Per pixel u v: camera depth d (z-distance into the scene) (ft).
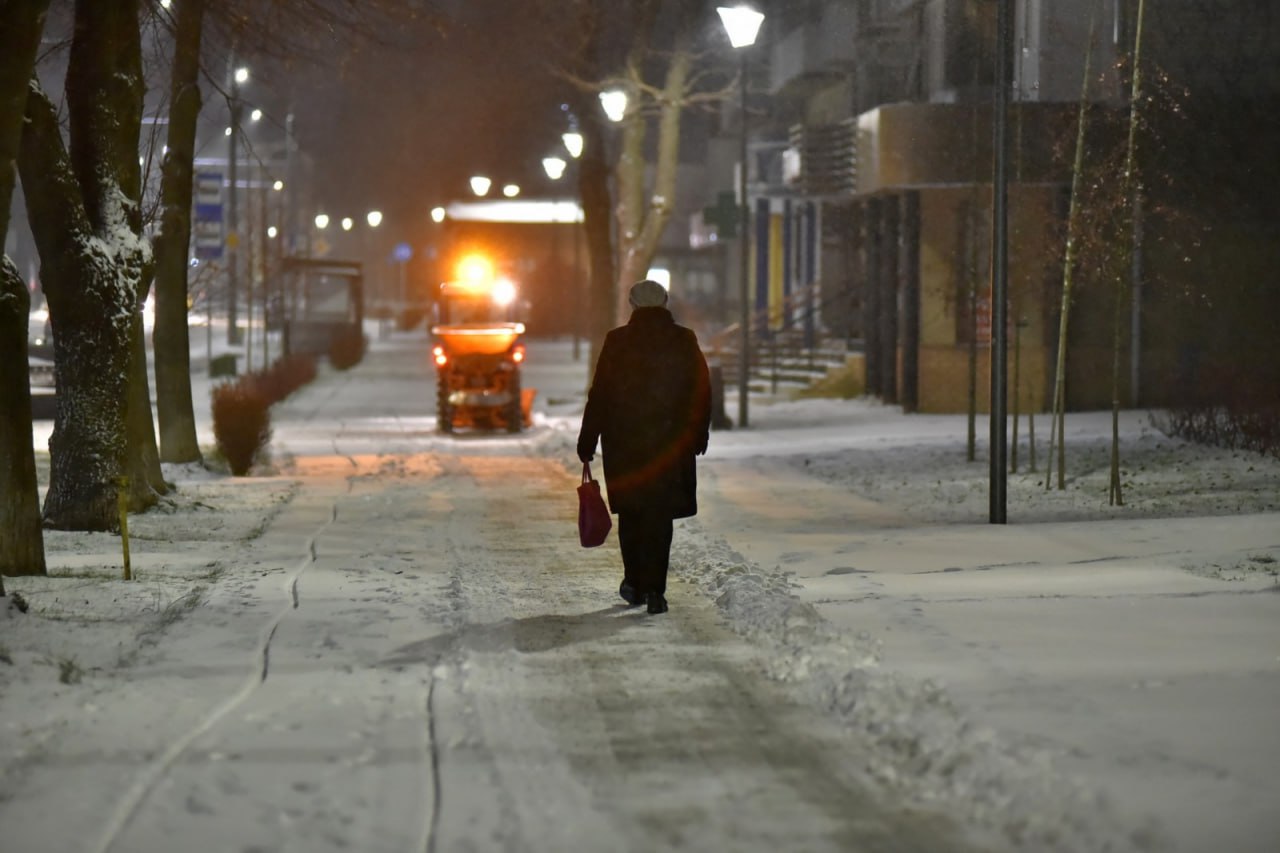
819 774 54.85
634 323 90.58
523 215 606.55
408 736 60.34
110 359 135.74
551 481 184.14
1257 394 191.62
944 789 52.49
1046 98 239.91
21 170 131.03
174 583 101.24
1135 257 214.07
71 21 145.89
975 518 141.69
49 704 64.80
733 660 75.25
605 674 71.97
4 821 49.52
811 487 173.37
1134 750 56.13
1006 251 135.13
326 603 92.79
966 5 271.90
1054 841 46.60
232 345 547.90
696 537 123.95
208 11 158.20
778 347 383.24
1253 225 223.30
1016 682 67.46
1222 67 221.05
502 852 46.52
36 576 104.06
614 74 286.87
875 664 71.20
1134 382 281.95
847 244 368.07
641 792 52.65
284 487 174.91
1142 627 81.15
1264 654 73.46
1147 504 148.05
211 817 49.96
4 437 104.12
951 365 294.66
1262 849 45.60
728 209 345.10
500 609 90.99
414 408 357.61
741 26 202.49
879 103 319.47
